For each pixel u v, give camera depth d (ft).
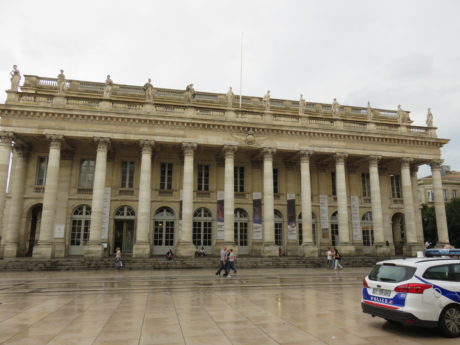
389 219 146.20
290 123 129.29
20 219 116.78
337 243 140.67
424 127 142.10
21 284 65.87
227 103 130.41
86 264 99.60
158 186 128.98
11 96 109.09
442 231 136.46
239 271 96.32
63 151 124.16
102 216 114.73
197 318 35.70
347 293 53.83
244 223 134.62
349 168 145.89
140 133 115.75
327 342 27.37
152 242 125.49
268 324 33.14
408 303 29.40
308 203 125.08
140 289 58.34
